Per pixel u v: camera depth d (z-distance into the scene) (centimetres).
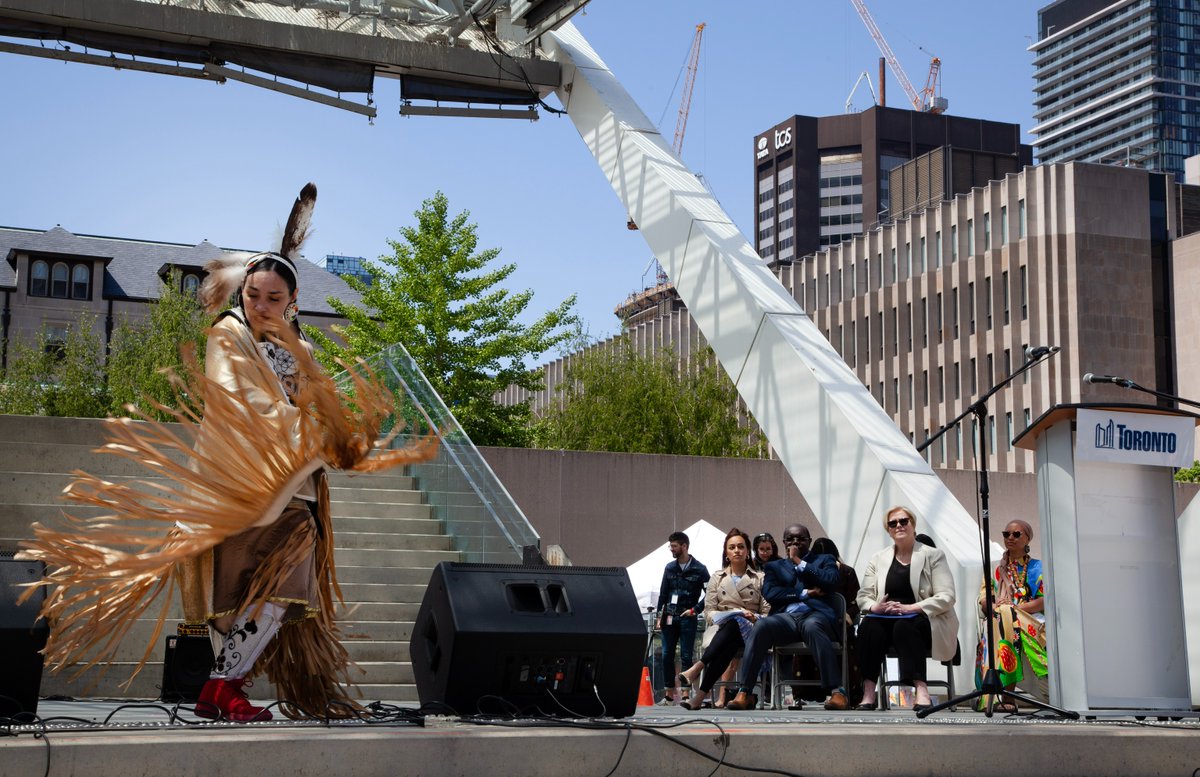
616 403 3928
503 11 2056
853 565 1482
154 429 459
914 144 14938
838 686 982
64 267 6406
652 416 3881
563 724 491
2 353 4834
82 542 456
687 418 3909
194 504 455
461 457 1361
